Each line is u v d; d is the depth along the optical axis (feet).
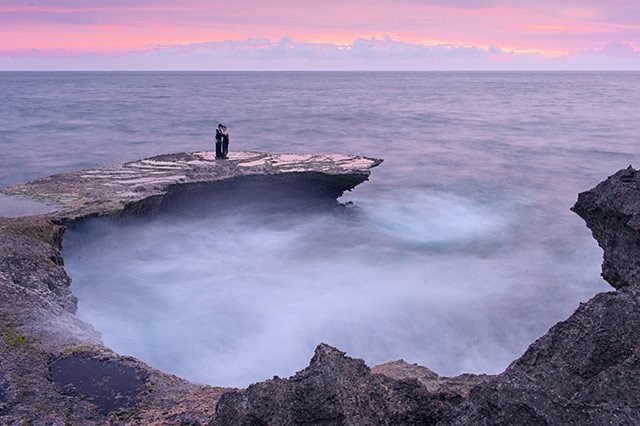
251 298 67.15
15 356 35.14
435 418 23.22
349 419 21.02
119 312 61.67
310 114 298.35
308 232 94.17
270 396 21.68
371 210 110.11
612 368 20.18
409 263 80.69
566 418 18.16
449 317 63.87
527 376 19.97
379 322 62.18
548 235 94.63
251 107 349.20
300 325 60.75
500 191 125.29
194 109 330.95
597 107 344.49
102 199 76.74
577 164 152.56
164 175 92.99
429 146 187.32
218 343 56.90
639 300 23.07
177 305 64.34
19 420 28.91
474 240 92.12
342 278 74.28
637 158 158.92
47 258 54.24
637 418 17.95
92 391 32.50
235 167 99.19
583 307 24.41
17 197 77.71
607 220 49.49
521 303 67.62
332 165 104.12
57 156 161.58
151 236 80.59
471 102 401.90
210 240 86.43
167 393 32.53
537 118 276.00
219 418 21.53
